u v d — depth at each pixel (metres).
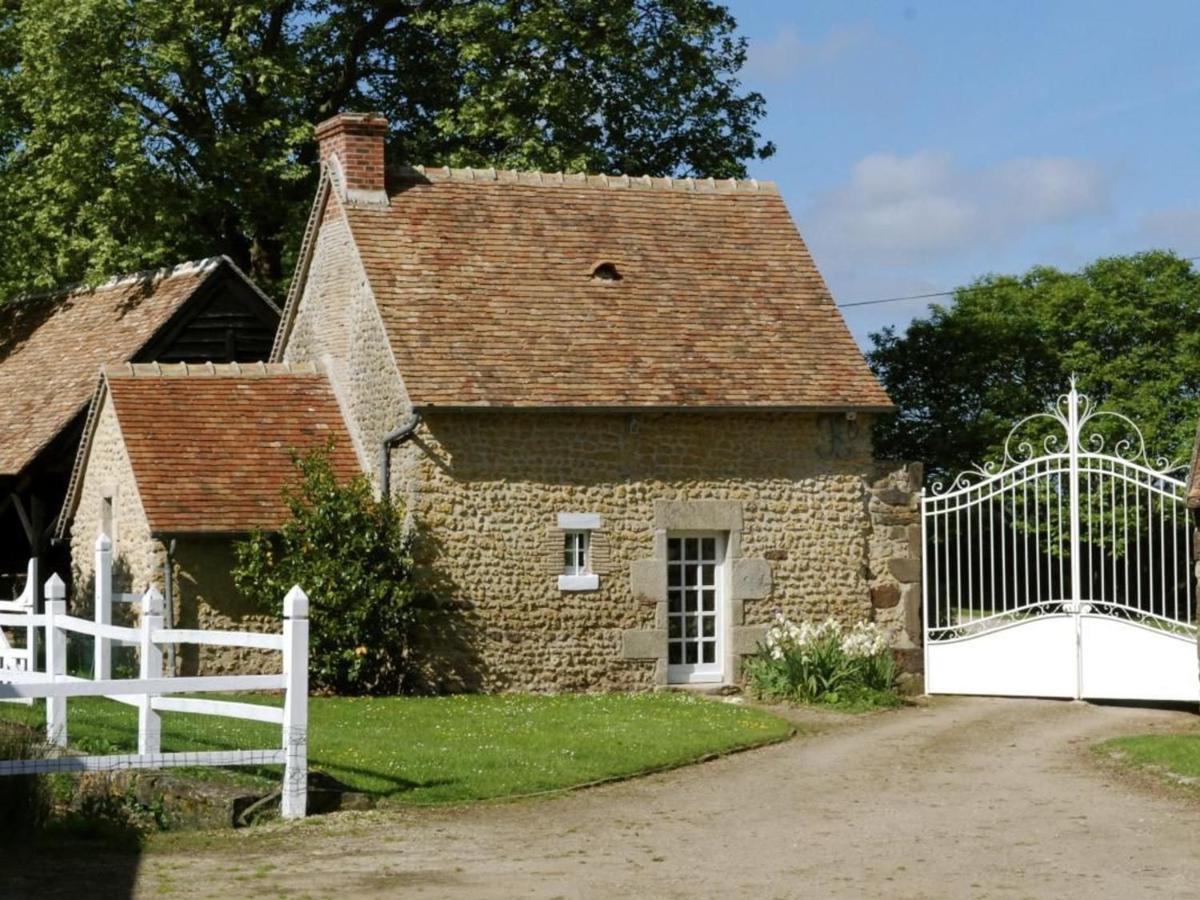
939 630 21.72
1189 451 30.47
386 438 21.08
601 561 21.41
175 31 28.77
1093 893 10.15
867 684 20.78
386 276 21.91
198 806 12.30
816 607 22.12
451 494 20.86
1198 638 17.64
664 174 32.06
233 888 10.16
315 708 18.22
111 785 12.77
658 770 15.30
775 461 22.16
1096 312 32.28
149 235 29.12
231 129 30.53
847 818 12.88
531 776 14.32
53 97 28.23
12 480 25.08
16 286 31.56
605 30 30.11
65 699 14.16
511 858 11.20
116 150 28.05
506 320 21.88
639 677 21.52
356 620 20.16
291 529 20.56
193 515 20.66
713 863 11.07
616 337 22.14
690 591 22.11
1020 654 20.94
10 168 30.75
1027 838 11.99
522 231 23.22
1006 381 32.47
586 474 21.39
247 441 22.00
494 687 20.88
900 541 22.42
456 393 20.70
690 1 31.14
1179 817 12.80
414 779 13.87
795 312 23.36
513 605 21.02
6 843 11.46
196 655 20.61
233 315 26.73
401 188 23.20
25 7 29.31
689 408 21.48
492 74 29.95
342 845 11.57
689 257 23.72
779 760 16.08
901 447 32.69
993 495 21.58
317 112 32.31
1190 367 31.50
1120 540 28.33
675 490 21.73
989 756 16.31
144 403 22.11
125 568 21.66
